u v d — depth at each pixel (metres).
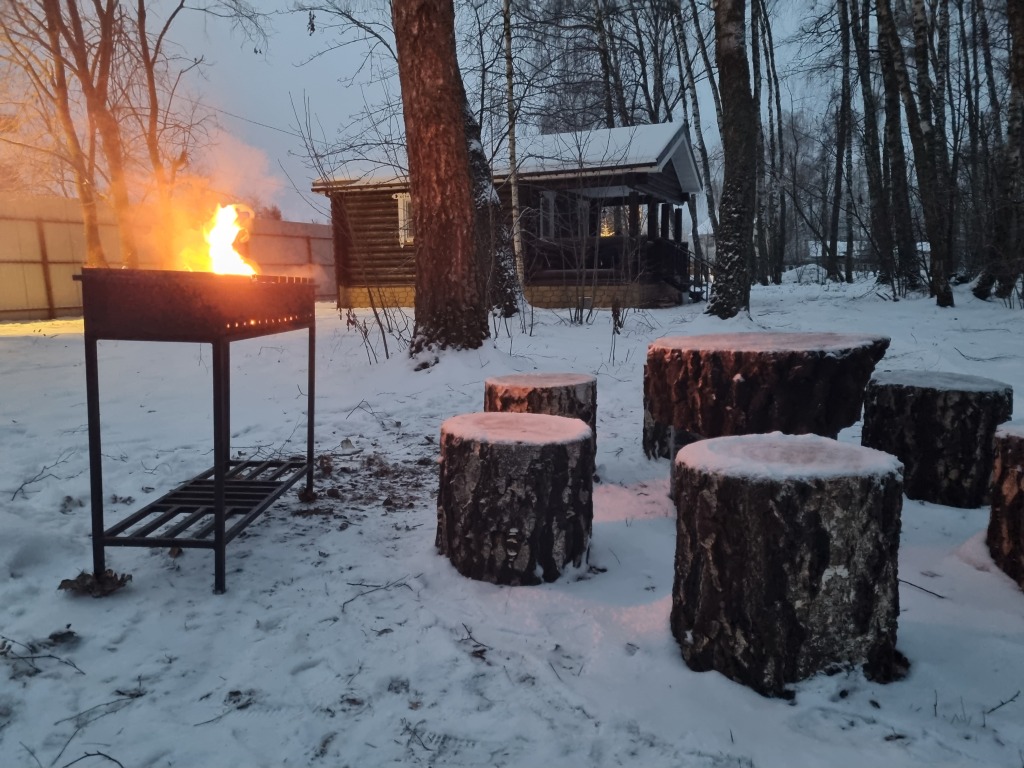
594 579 2.88
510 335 9.07
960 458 3.72
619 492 4.04
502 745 1.85
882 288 17.06
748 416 3.24
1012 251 12.66
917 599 2.63
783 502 2.01
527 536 2.77
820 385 3.14
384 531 3.39
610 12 19.78
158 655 2.25
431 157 7.13
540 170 14.05
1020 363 7.39
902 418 3.86
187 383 6.96
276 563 2.97
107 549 3.07
